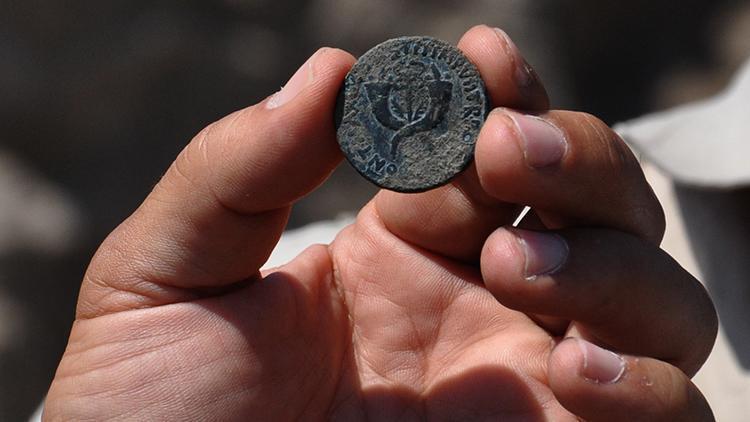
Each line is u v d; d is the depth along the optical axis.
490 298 0.37
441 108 0.34
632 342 0.34
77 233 1.24
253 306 0.36
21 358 1.13
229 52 1.36
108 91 1.31
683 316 0.34
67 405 0.35
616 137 0.34
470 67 0.34
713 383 0.45
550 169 0.33
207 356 0.35
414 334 0.37
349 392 0.37
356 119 0.34
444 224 0.37
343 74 0.34
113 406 0.35
